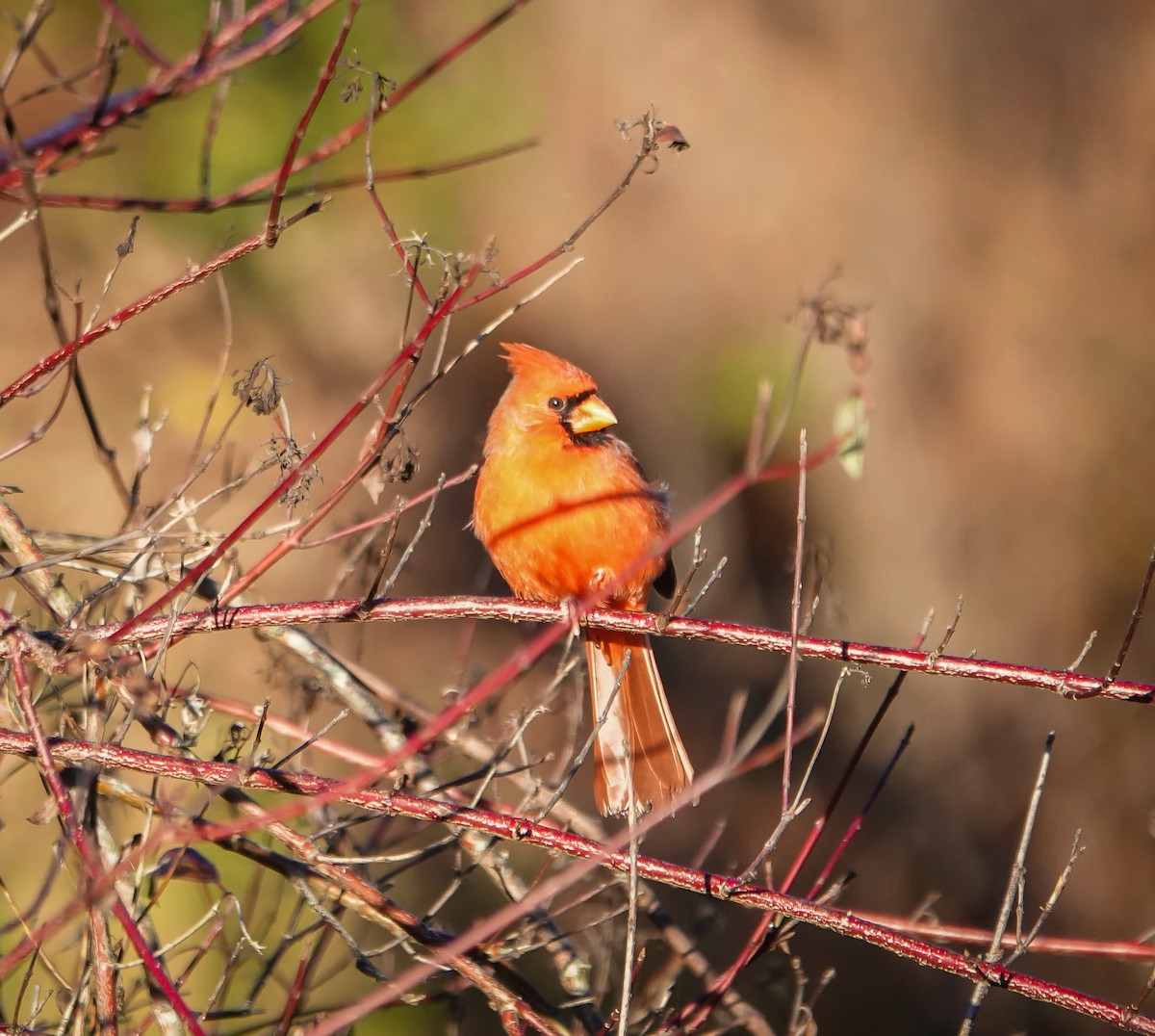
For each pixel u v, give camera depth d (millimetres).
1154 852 15453
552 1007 6105
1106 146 18625
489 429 7086
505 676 4094
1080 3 18812
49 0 4535
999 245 17906
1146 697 4730
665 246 16609
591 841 4770
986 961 4746
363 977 9391
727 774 4629
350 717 11273
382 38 13773
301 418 14141
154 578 5359
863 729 15320
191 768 4641
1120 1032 13578
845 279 17031
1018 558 16875
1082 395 17641
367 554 7105
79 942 5836
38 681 6035
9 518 5621
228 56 4801
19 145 4211
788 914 4773
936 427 17141
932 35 18281
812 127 17422
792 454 15906
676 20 17047
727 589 15641
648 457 15844
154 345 13352
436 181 14742
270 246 4660
